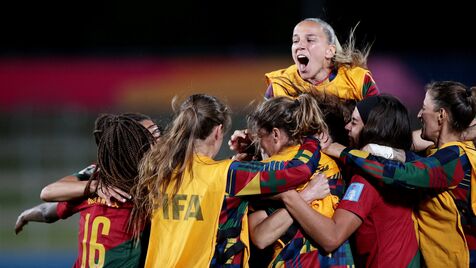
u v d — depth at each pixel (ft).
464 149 51.19
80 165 175.42
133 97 184.44
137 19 221.87
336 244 47.91
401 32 199.31
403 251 50.57
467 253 50.88
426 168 49.08
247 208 49.24
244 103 178.60
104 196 49.83
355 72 59.88
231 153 146.61
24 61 188.14
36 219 56.59
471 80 171.94
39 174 170.91
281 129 49.90
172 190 48.62
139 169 49.73
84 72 186.70
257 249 51.67
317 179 49.60
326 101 55.42
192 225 47.62
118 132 50.72
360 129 51.90
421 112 54.13
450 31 199.62
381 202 50.19
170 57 193.47
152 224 48.80
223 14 219.20
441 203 51.13
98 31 222.07
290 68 62.80
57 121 180.55
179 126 49.14
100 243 49.90
